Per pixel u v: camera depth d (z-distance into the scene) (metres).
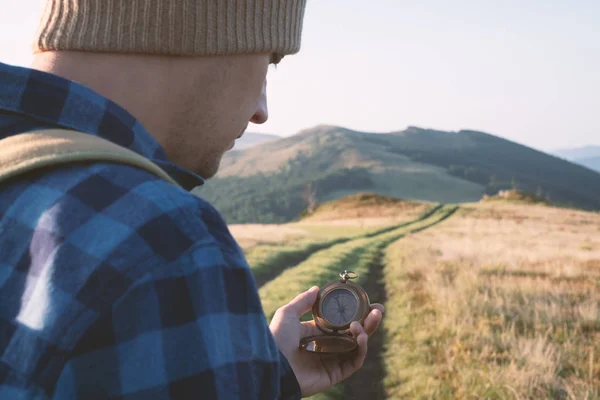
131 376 0.64
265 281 20.58
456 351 9.31
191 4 0.83
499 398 7.35
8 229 0.70
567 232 52.09
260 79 0.93
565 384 7.75
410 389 8.23
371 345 10.80
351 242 36.88
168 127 0.88
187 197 0.74
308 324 1.42
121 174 0.73
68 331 0.64
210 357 0.67
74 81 0.82
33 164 0.71
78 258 0.66
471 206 92.50
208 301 0.68
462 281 15.54
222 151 0.95
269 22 0.90
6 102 0.75
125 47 0.83
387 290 17.47
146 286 0.66
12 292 0.68
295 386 0.83
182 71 0.87
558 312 11.66
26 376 0.64
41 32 0.85
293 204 184.88
